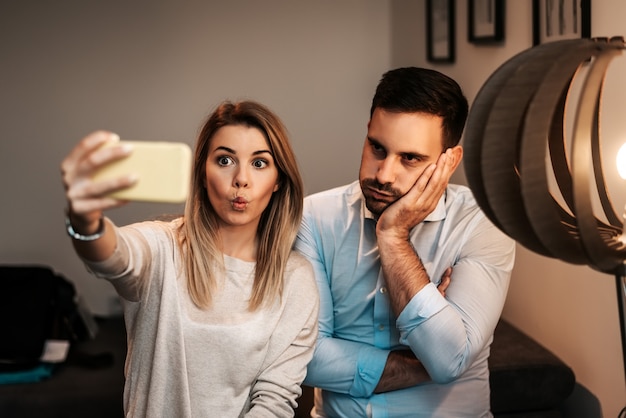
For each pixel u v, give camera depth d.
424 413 2.11
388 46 4.91
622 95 2.29
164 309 1.81
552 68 1.22
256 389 1.88
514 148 1.29
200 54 4.86
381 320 2.11
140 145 1.18
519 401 2.79
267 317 1.88
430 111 1.92
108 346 4.37
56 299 4.32
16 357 3.92
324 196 2.19
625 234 1.40
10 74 4.86
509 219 1.32
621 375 2.52
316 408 2.26
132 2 4.84
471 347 1.98
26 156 4.91
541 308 3.14
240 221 1.84
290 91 4.89
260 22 4.85
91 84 4.88
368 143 2.00
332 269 2.15
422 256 2.11
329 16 4.86
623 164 1.74
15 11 4.83
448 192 2.14
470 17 3.61
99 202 1.20
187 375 1.81
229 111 1.88
